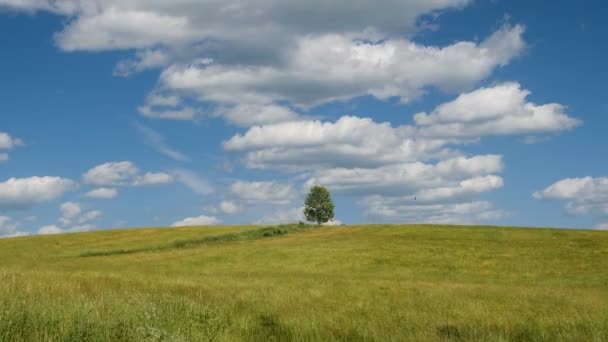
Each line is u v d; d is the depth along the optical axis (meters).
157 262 57.16
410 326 13.59
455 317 16.39
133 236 88.19
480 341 12.08
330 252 59.94
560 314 17.36
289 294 20.91
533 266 50.06
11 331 8.89
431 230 79.88
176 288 20.23
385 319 15.30
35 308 10.60
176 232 91.69
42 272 24.23
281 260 56.41
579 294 27.42
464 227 82.38
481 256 55.47
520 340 12.74
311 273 47.34
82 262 57.75
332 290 24.12
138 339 9.16
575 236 70.75
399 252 58.97
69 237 87.94
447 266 51.06
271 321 13.73
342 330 12.53
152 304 12.09
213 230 93.50
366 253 58.75
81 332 9.21
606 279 42.88
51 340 8.91
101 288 17.94
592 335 12.72
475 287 29.80
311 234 82.06
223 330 11.57
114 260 59.97
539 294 25.78
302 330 12.18
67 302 12.09
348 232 81.88
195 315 12.21
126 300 13.77
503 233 74.88
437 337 12.27
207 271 49.12
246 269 51.59
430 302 20.42
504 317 15.96
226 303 16.72
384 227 86.06
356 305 18.62
